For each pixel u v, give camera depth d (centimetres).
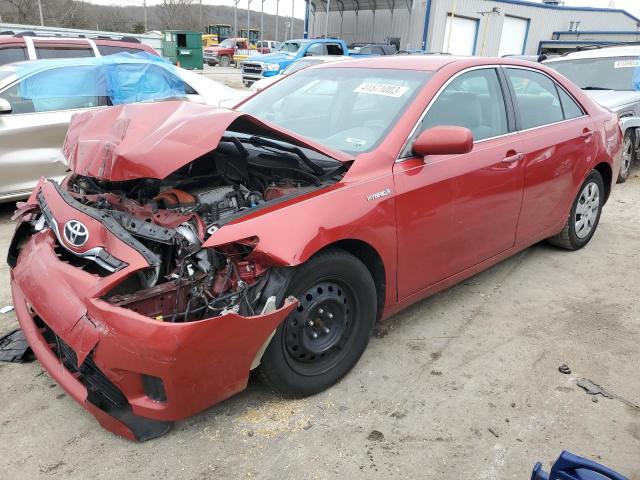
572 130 428
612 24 3909
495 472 235
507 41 3534
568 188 433
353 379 296
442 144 282
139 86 637
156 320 212
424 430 259
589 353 328
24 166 544
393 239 287
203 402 230
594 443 253
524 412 273
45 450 241
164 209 269
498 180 350
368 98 333
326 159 292
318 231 248
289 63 1961
